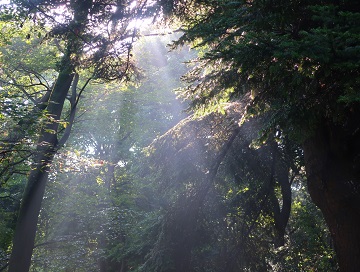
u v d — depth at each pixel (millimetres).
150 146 13758
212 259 14281
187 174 13359
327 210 9883
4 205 21297
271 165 14227
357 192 9562
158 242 13102
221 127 12859
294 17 8312
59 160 12477
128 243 20453
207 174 13156
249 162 13898
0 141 11672
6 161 12672
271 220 16078
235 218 14703
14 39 16766
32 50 16875
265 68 8008
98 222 20938
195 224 13289
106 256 21938
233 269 14461
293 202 26484
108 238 21422
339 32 6691
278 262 17406
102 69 12344
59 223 21328
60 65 12211
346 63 6691
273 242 16484
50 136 13484
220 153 13211
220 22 8742
